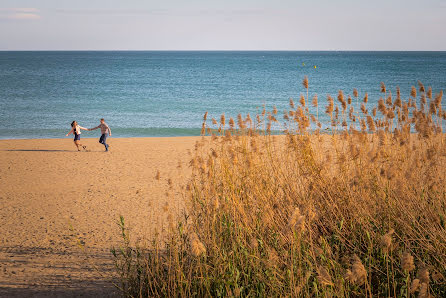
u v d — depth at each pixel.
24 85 66.50
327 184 4.56
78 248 7.19
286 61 182.25
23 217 9.34
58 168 15.21
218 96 52.66
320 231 4.50
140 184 12.49
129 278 4.52
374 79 80.19
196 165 5.18
